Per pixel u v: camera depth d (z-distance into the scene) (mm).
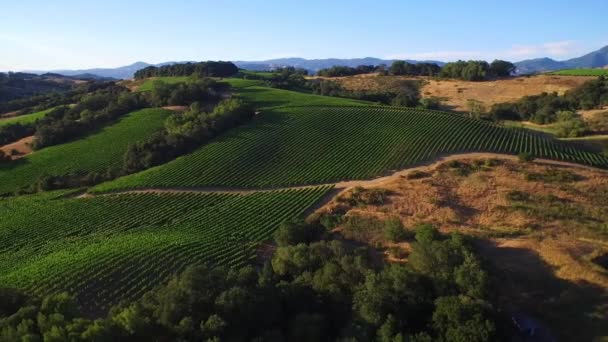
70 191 84938
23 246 63031
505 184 70000
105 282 47688
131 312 32406
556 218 59438
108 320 32469
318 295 40750
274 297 38656
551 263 48250
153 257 52500
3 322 31953
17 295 37781
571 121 114812
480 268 41906
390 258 53812
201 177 82875
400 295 38750
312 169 83375
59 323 31078
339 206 68000
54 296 35500
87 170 93438
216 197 75938
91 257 52531
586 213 60531
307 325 36156
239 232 62250
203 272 39406
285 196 73562
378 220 62375
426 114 110062
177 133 98438
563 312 41469
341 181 79125
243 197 74688
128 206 74188
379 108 117250
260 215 67438
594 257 48531
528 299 43562
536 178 71500
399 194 69500
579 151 91312
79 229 67312
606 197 65312
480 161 78750
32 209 75688
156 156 92562
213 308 35594
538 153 84688
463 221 60625
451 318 35594
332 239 59406
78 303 44500
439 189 69688
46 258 55344
